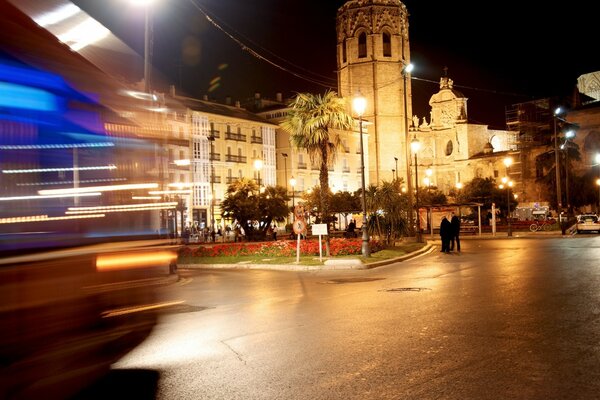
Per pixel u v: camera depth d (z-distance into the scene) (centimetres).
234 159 8144
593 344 771
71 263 641
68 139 654
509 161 5862
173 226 1011
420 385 624
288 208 5425
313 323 1036
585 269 1783
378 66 10250
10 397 545
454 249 3416
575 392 578
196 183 7494
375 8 10225
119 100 786
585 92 11331
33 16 605
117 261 758
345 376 674
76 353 645
